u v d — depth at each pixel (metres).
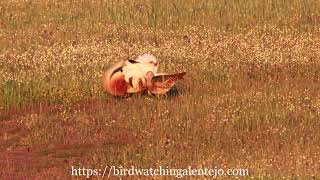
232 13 92.00
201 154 54.12
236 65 75.81
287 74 73.69
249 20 90.25
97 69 74.75
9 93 68.69
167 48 81.44
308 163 51.22
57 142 59.09
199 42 83.56
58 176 51.94
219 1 94.12
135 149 55.84
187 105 64.94
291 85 69.94
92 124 62.25
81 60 77.69
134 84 67.94
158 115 62.97
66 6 97.19
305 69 74.88
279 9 92.12
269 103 64.38
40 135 60.31
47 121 63.38
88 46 83.12
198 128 59.72
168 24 90.50
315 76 73.38
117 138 59.19
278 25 88.94
